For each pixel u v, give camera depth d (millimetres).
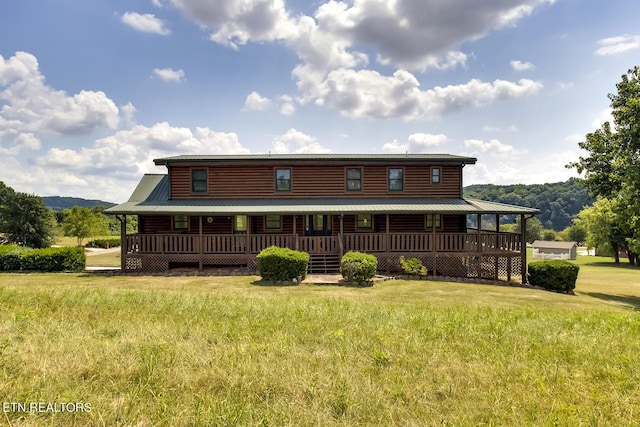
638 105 16062
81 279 14305
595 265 36250
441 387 3547
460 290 13000
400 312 7137
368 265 13445
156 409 2963
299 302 8289
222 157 18516
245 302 7988
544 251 53344
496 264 16547
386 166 18625
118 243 44219
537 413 3078
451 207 16719
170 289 11406
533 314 7672
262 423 2771
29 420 2760
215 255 16250
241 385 3430
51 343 4410
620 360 4430
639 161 16188
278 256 13492
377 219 18688
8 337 4625
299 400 3195
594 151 18453
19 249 17594
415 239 16641
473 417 3004
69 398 3018
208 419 2797
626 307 11812
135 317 6211
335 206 16875
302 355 4309
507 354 4637
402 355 4414
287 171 18516
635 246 16250
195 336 4949
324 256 16312
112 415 2838
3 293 7969
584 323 6789
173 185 18250
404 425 2873
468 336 5457
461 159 18359
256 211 15992
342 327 5754
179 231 18312
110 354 4059
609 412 3127
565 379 3818
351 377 3680
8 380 3363
